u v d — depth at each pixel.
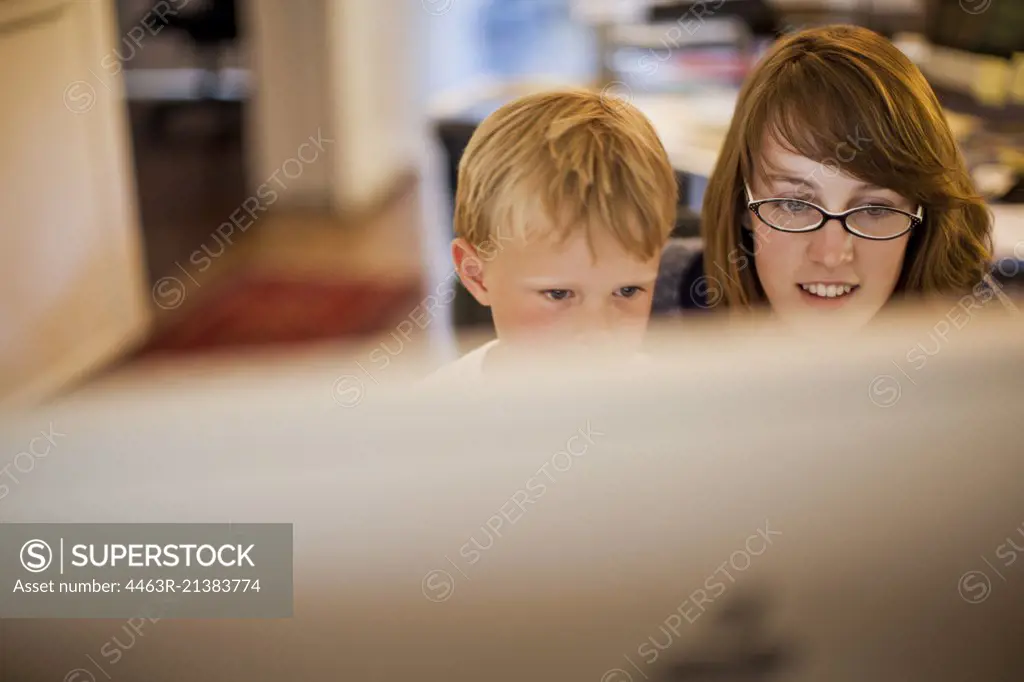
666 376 0.28
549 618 0.30
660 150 0.53
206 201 5.06
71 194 3.06
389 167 5.58
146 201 5.05
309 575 0.29
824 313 0.58
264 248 4.52
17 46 2.76
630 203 0.48
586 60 5.40
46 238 2.94
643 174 0.51
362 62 5.10
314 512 0.28
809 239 0.58
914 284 0.66
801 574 0.29
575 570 0.29
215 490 0.28
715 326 0.29
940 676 0.31
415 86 5.77
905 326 0.29
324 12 4.76
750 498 0.29
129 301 3.46
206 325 3.61
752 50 2.57
